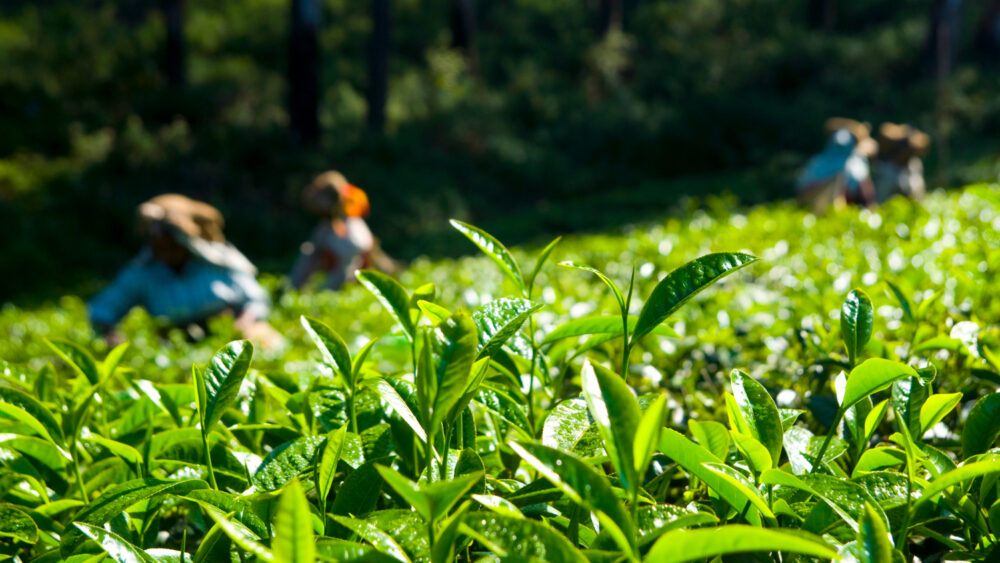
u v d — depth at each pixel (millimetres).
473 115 25281
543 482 1148
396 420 1307
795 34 31031
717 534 692
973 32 32875
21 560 1329
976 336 1463
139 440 1620
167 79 24141
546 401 1864
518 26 33188
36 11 28469
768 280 3828
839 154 9227
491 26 33500
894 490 1084
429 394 969
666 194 21781
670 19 33375
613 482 1171
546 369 1566
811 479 1055
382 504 1304
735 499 1060
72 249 16984
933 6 27922
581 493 802
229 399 1205
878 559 815
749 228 5121
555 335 1457
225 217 18688
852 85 27719
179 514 1498
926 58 28188
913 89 27000
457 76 28578
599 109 26266
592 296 3557
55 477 1504
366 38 30844
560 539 830
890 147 9641
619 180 23828
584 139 25172
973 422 1182
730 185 22141
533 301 1233
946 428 1657
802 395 1854
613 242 5523
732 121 25031
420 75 28328
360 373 1453
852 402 1131
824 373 1897
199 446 1437
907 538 1181
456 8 29359
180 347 4215
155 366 3807
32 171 18828
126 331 4949
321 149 22000
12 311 6586
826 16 32906
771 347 2309
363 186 20562
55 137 20391
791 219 5312
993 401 1173
